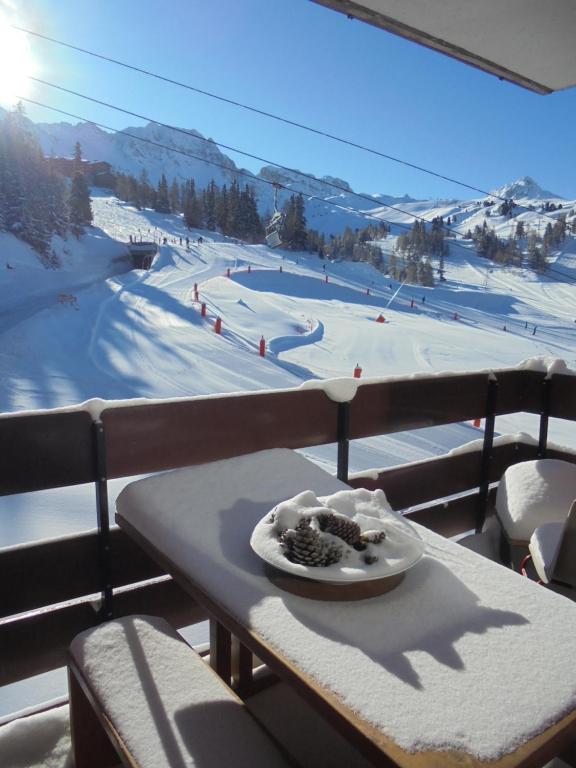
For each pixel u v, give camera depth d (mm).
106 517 1563
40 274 34406
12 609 1474
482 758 605
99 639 1121
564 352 21625
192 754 864
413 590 933
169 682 1012
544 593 938
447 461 2545
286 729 1407
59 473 1480
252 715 951
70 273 37656
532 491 2234
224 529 1164
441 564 1024
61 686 1937
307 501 1094
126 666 1048
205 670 1052
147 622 1189
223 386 10188
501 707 676
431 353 16734
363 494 1196
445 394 2420
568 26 1902
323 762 1314
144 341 14648
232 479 1405
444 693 696
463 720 653
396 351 16328
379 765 617
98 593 1682
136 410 1589
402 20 1935
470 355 17031
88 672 1038
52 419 1456
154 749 869
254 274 40094
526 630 833
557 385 2682
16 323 16547
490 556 2467
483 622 850
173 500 1285
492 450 2742
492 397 2607
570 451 2664
